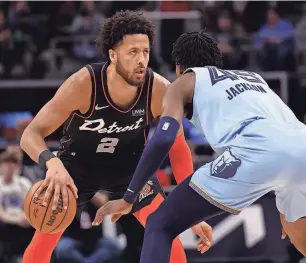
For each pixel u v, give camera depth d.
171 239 3.93
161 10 12.02
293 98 10.30
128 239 7.61
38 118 4.55
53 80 10.15
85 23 11.86
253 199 3.94
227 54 10.62
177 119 3.82
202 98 3.95
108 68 4.50
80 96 4.49
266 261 7.61
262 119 3.86
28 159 8.72
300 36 11.38
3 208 7.68
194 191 3.91
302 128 3.92
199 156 8.85
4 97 9.74
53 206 4.12
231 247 7.60
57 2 12.23
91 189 4.96
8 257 7.66
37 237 4.79
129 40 4.36
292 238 4.38
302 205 4.01
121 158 4.84
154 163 3.77
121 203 3.90
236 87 3.98
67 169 4.85
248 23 12.02
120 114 4.57
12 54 11.11
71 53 11.35
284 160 3.76
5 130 9.63
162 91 4.60
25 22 11.65
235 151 3.82
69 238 7.53
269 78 10.12
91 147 4.73
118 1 12.21
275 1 12.48
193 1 12.16
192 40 4.25
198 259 7.55
